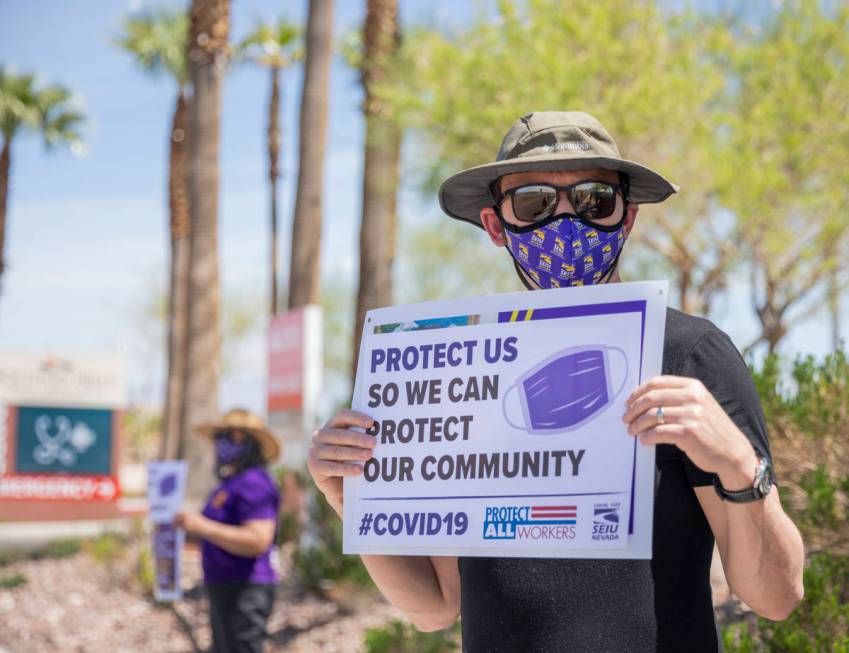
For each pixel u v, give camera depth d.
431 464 2.05
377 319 2.19
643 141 12.13
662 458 1.91
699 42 12.74
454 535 1.99
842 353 4.27
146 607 10.83
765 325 12.68
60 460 22.45
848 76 11.96
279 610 9.41
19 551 15.27
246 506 5.75
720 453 1.68
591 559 1.91
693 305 13.09
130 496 32.06
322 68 15.98
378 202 15.70
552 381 1.96
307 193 15.84
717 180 11.62
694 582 1.89
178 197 27.00
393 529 2.06
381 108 14.90
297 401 11.56
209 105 18.42
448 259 19.50
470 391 2.04
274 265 25.36
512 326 2.03
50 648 9.91
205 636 9.62
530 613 1.92
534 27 12.19
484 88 12.23
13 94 33.19
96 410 22.98
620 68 12.09
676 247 12.91
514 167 2.21
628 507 1.85
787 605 1.87
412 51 13.38
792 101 11.79
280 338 12.18
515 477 1.96
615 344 1.92
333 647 8.38
